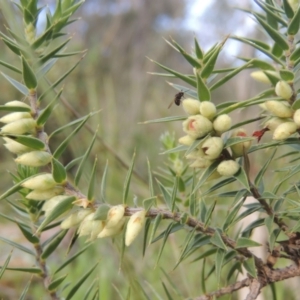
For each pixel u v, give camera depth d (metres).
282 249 0.19
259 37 0.39
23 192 0.19
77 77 0.75
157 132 0.68
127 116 0.72
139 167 0.57
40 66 0.18
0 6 0.20
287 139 0.17
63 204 0.17
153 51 1.01
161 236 0.18
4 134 0.17
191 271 0.34
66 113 0.41
